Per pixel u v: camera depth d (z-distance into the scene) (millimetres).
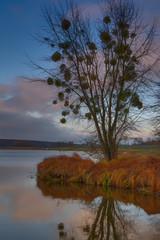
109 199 7082
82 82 12633
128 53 12328
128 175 9188
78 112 12734
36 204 6379
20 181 11258
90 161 11953
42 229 4301
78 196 7574
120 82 12242
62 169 11758
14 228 4344
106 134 12461
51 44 12289
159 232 4145
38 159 30156
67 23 11906
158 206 6191
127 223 4703
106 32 11789
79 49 12359
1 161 25984
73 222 4758
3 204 6367
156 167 9109
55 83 12086
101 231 4195
